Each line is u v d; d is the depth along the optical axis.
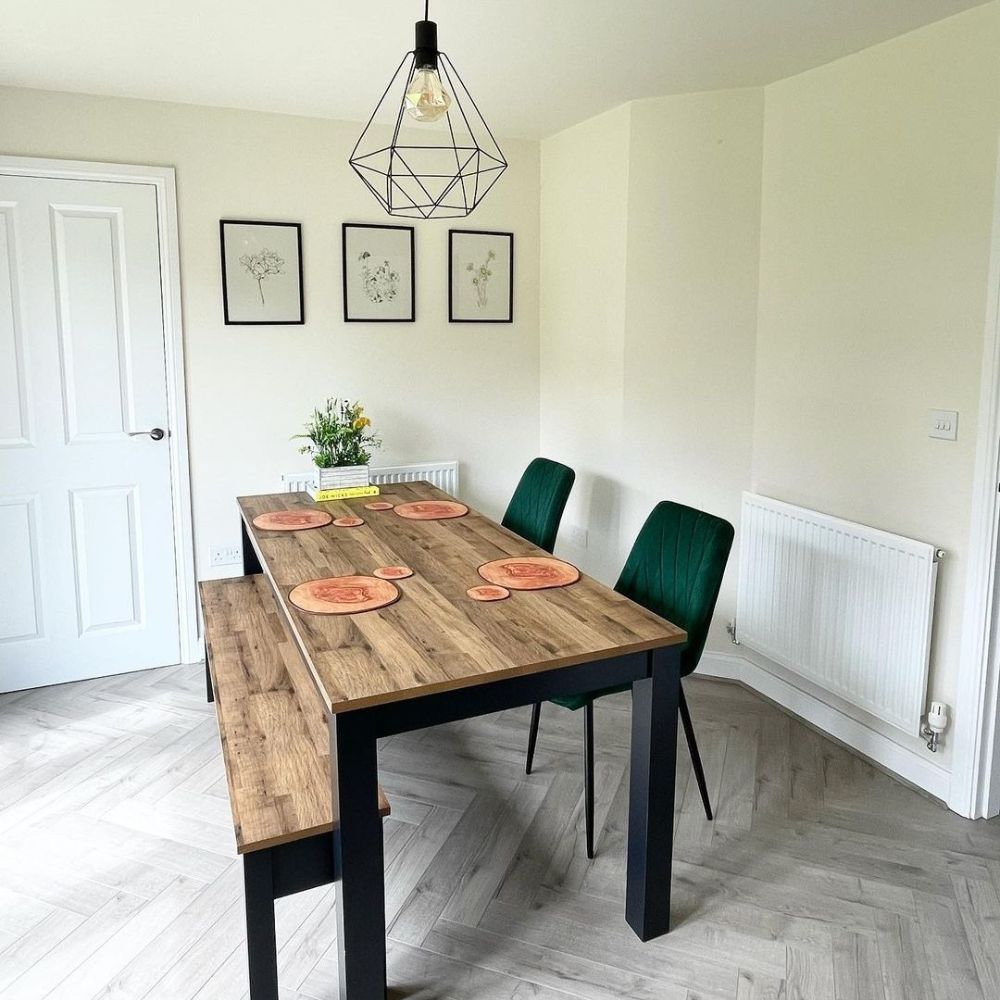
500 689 1.74
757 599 3.29
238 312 3.52
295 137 3.51
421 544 2.66
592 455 3.79
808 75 2.93
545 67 2.89
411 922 2.09
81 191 3.22
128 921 2.09
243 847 1.58
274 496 3.36
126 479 3.46
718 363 3.33
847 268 2.83
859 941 2.02
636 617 2.00
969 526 2.46
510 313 4.06
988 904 2.15
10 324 3.19
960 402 2.47
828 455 2.97
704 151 3.22
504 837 2.43
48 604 3.40
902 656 2.65
